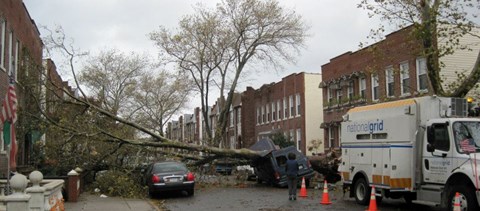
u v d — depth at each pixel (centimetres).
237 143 5947
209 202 1839
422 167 1396
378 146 1542
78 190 1931
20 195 949
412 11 1814
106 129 2298
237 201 1850
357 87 3272
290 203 1734
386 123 1510
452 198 1244
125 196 2086
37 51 2906
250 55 4453
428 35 1742
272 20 4359
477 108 1440
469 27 1781
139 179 2269
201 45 4438
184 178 2050
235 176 2905
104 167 2312
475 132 1293
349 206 1614
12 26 2080
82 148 2247
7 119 1152
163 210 1605
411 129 1420
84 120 2205
